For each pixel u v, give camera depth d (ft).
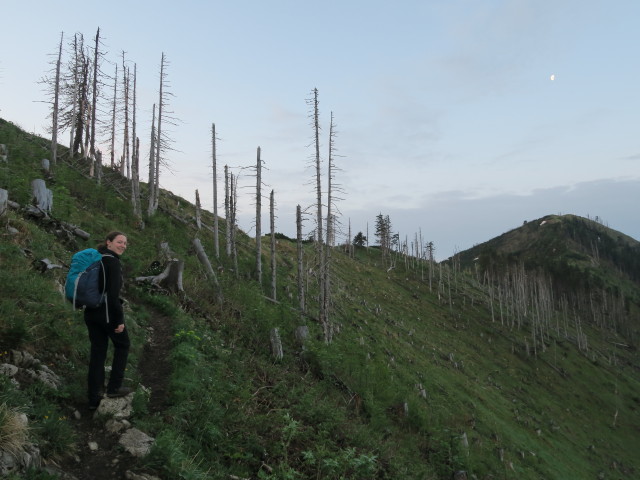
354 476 26.66
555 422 169.37
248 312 54.44
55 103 98.68
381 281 272.72
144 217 90.68
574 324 365.81
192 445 19.52
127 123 121.08
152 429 18.06
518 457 107.65
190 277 55.57
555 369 242.58
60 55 103.30
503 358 229.45
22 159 69.72
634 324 418.10
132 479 14.24
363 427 41.19
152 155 112.16
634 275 582.35
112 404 17.71
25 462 11.88
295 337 57.62
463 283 355.15
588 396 228.43
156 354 29.14
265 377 36.68
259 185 110.52
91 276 16.97
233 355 37.22
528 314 333.01
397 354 133.90
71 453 14.28
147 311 37.73
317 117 103.71
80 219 55.93
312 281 165.27
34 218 39.78
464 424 104.06
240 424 24.73
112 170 130.93
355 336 122.72
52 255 31.14
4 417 12.02
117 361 18.17
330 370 51.13
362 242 401.49
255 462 22.21
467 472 57.82
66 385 17.81
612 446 179.22
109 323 17.47
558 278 441.68
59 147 126.11
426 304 266.57
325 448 27.43
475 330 254.27
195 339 33.12
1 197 30.66
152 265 50.39
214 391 26.22
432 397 109.60
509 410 153.58
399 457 41.50
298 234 110.93
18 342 17.20
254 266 119.24
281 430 26.50
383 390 61.82
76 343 21.15
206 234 124.36
